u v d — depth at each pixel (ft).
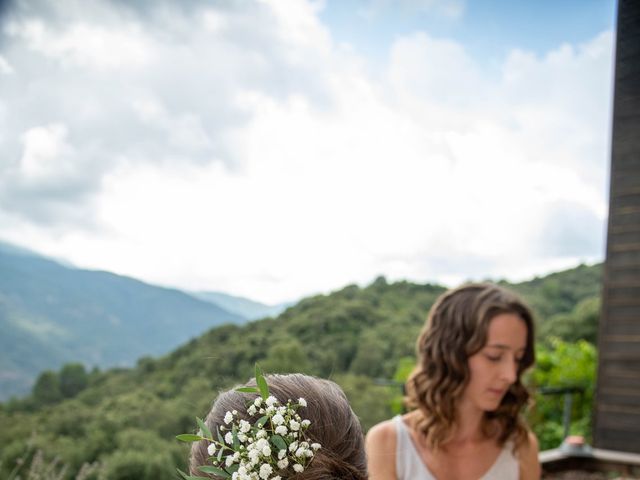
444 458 5.95
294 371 3.65
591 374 21.06
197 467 2.86
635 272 18.19
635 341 18.01
